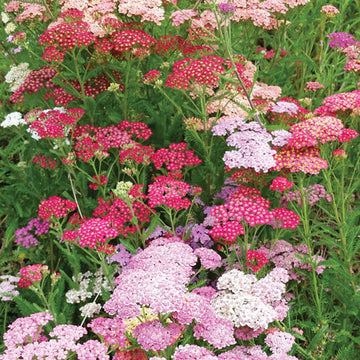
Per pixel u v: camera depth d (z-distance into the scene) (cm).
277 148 144
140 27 158
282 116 150
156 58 160
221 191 152
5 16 169
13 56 171
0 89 169
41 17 160
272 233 146
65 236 142
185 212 152
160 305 125
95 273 148
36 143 155
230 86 150
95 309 142
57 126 147
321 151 142
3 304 148
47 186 156
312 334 142
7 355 128
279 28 165
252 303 130
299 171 139
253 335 132
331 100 143
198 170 152
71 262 145
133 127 154
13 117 155
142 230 149
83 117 158
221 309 131
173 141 159
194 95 154
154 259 135
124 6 155
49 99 162
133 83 157
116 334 131
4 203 159
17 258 159
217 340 129
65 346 128
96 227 139
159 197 143
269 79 171
